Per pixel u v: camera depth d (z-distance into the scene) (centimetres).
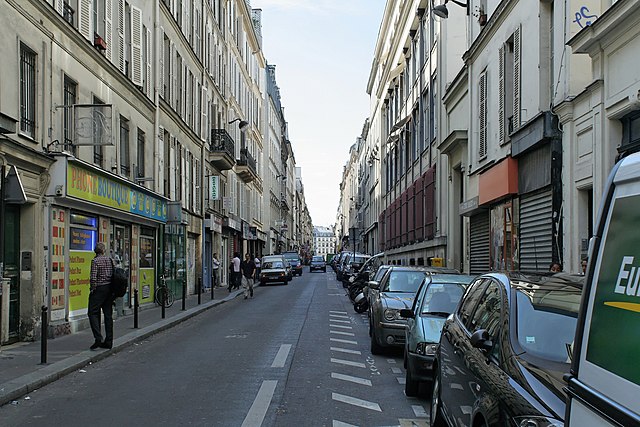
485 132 1939
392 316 1148
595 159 1146
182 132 2750
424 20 3275
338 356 1168
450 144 2356
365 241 7725
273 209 7681
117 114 1834
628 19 984
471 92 2123
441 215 2684
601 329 257
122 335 1415
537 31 1463
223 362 1106
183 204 2742
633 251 244
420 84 3334
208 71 3416
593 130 1158
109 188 1672
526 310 493
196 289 3061
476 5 2097
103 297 1207
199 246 3142
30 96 1306
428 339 823
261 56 6072
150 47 2212
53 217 1375
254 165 5128
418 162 3419
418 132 3406
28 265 1298
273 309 2203
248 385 905
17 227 1292
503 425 400
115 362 1125
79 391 884
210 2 3494
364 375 991
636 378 225
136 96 2030
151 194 2105
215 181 3316
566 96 1280
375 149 6138
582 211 1245
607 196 275
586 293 277
